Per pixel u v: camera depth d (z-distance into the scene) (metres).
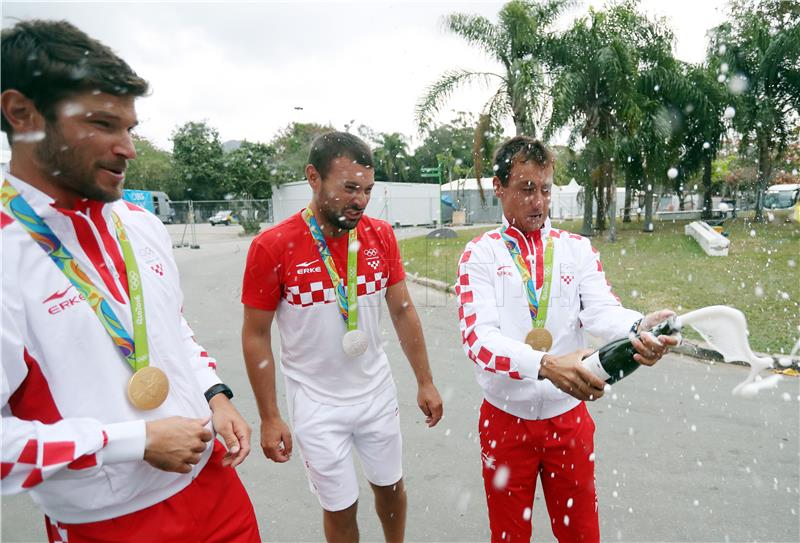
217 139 32.44
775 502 2.52
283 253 1.81
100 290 1.20
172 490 1.30
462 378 4.33
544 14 12.70
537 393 1.67
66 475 1.09
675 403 3.69
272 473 2.95
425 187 26.73
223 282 9.52
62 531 1.23
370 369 1.98
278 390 4.14
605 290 1.80
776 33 14.78
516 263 1.79
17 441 0.99
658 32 13.74
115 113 1.09
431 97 11.83
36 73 1.00
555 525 1.83
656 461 2.93
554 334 1.79
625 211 20.22
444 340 5.47
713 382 4.07
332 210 1.75
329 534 1.99
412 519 2.48
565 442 1.72
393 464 2.06
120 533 1.23
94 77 1.03
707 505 2.51
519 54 12.34
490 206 25.52
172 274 1.43
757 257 9.18
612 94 11.95
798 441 3.11
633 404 3.69
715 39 15.61
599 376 1.39
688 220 20.34
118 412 1.20
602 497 2.60
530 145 1.70
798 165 16.70
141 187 36.62
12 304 1.04
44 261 1.11
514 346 1.57
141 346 1.25
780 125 15.98
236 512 1.46
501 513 1.80
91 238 1.19
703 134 15.47
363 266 1.92
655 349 1.31
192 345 1.60
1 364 1.01
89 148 1.07
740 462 2.89
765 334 4.89
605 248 11.61
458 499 2.63
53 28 1.04
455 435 3.32
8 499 2.71
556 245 1.82
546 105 11.30
